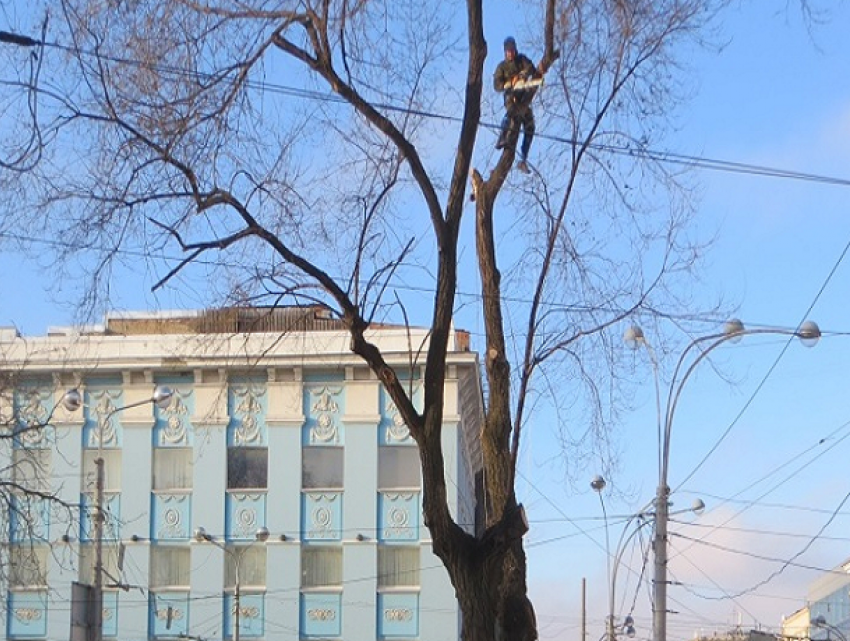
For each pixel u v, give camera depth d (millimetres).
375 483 41406
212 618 41094
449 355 41219
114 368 41062
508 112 11789
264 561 41469
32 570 28859
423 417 11102
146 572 41281
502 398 11750
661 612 24078
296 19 11203
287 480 41500
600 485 18609
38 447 29016
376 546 41281
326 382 41812
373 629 40875
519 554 11312
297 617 41094
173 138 11195
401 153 11672
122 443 41750
